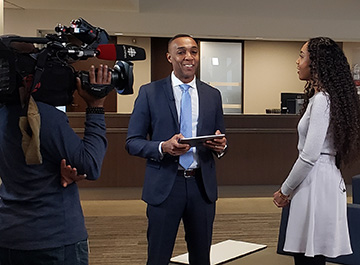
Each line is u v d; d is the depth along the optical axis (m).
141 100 2.53
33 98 1.51
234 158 6.48
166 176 2.40
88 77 1.59
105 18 7.49
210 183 2.45
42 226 1.51
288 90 9.66
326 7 7.71
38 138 1.44
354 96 2.19
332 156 2.23
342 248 2.26
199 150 2.43
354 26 7.78
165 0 7.50
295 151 6.57
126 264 3.72
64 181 1.54
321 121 2.13
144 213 5.61
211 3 7.56
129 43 8.83
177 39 2.49
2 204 1.57
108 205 6.06
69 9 7.40
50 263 1.51
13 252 1.52
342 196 2.27
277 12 7.66
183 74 2.48
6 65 1.48
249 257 3.80
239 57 9.40
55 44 1.52
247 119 6.49
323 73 2.17
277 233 4.66
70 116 6.25
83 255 1.58
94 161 1.57
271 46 9.55
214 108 2.54
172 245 2.46
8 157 1.54
